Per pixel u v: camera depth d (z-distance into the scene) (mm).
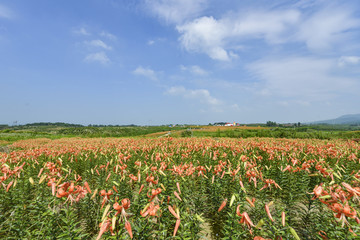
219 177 4637
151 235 3324
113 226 1996
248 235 3486
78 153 7645
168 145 10750
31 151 6922
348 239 2674
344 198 2305
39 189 4359
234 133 34594
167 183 4285
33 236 3504
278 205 4109
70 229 3135
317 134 29125
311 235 3381
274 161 6684
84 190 2943
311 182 5812
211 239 3857
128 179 4688
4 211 4066
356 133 28750
